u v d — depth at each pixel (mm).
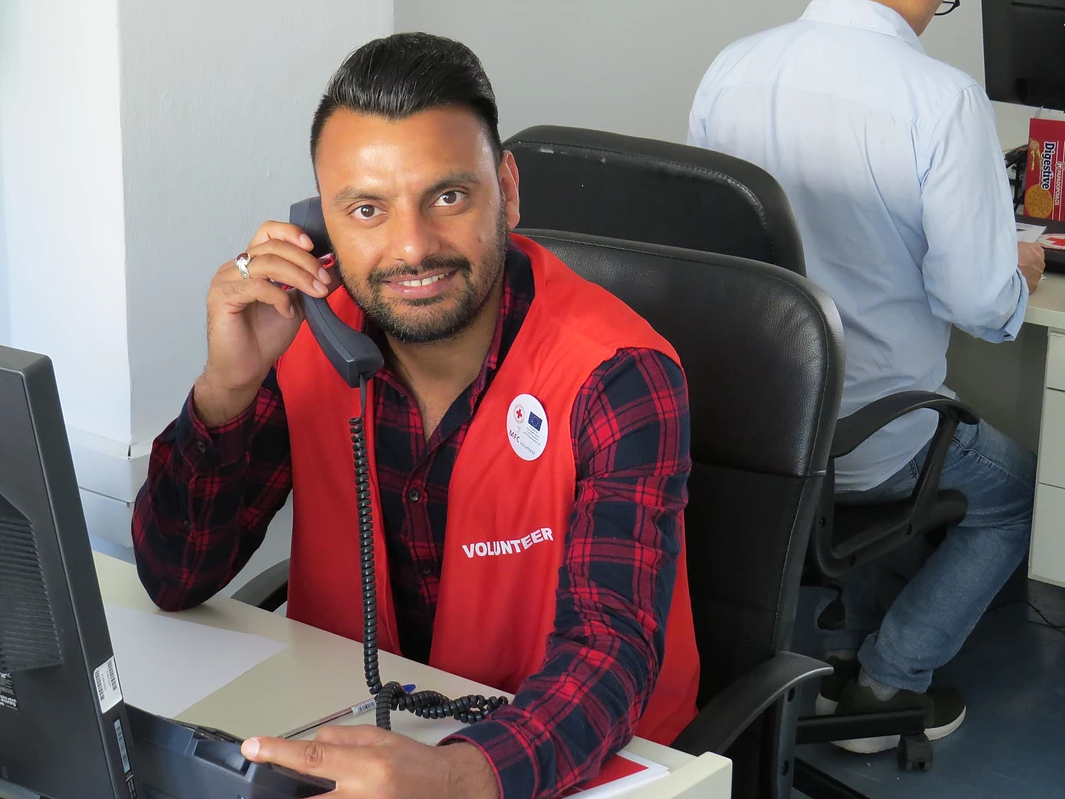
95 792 817
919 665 2189
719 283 1330
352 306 1258
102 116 1754
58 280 1887
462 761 887
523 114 2990
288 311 1172
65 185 1823
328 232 1121
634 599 1070
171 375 1932
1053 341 2076
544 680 996
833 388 1277
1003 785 2135
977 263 2004
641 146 1614
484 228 1096
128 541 1915
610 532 1102
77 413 1943
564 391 1160
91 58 1733
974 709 2363
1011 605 2777
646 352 1167
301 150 2031
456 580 1228
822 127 2064
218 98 1871
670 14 3236
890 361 2121
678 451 1150
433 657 1262
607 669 1007
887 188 2025
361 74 1060
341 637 1214
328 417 1269
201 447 1208
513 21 2879
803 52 2094
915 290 2111
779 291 1298
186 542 1230
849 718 2133
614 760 998
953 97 1970
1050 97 2604
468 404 1186
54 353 1936
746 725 1192
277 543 2154
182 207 1868
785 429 1285
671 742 1224
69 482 737
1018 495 2154
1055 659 2551
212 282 1189
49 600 757
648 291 1367
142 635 1203
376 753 851
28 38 1778
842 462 2039
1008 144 3703
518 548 1199
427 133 1050
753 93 2150
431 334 1114
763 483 1306
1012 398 2586
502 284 1201
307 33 1980
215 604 1283
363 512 1139
